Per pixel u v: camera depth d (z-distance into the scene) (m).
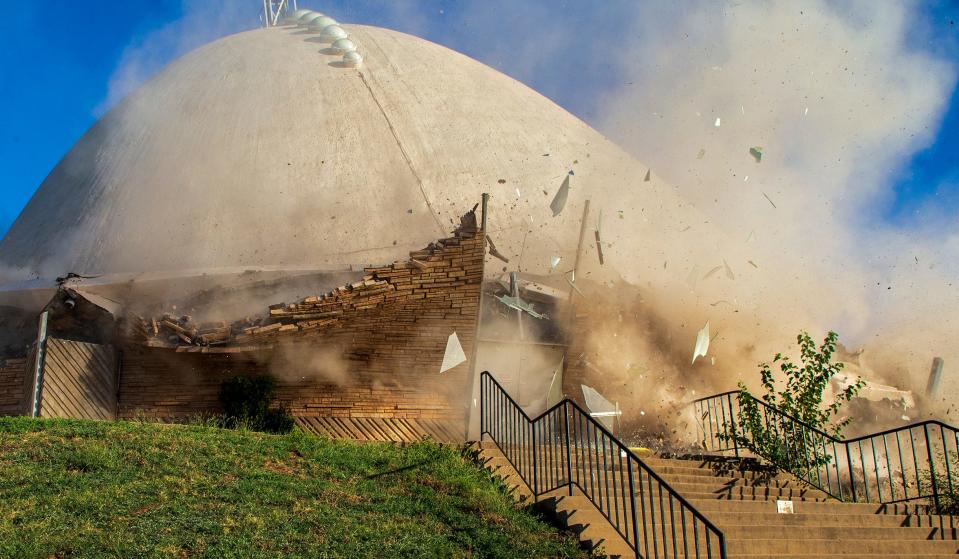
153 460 10.16
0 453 9.95
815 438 13.24
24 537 7.89
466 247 14.27
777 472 12.97
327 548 8.37
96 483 9.33
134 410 13.77
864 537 10.59
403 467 11.09
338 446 11.75
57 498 8.82
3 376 13.77
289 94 19.91
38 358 13.23
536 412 15.48
